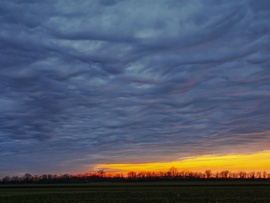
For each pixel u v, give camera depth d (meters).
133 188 115.88
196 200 62.50
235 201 59.91
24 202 63.47
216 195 73.94
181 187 117.88
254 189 97.44
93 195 79.06
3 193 91.50
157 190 98.25
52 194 85.00
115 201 62.25
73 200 65.62
